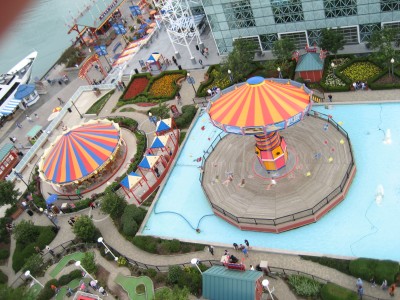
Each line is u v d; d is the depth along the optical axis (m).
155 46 95.12
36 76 102.00
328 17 67.94
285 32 72.75
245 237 47.53
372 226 43.72
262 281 36.81
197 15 94.75
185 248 48.06
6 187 60.69
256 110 46.97
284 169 51.84
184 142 63.34
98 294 45.22
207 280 40.81
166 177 58.62
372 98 59.47
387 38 59.22
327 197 45.94
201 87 74.25
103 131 66.06
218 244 47.44
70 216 58.72
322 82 64.62
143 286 44.56
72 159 62.09
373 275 38.19
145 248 49.34
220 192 52.09
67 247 52.81
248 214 47.94
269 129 46.09
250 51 72.19
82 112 83.19
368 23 66.25
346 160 49.91
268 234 46.97
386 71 61.84
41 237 55.38
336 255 42.09
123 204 54.78
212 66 78.69
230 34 76.75
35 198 63.25
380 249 41.31
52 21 97.00
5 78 96.25
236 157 56.25
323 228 45.41
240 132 47.44
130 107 77.62
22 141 83.50
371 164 50.00
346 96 61.69
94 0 112.06
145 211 54.69
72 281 47.41
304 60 65.94
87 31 112.06
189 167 59.12
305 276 40.53
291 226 46.03
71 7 109.19
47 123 86.38
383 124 54.56
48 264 51.38
